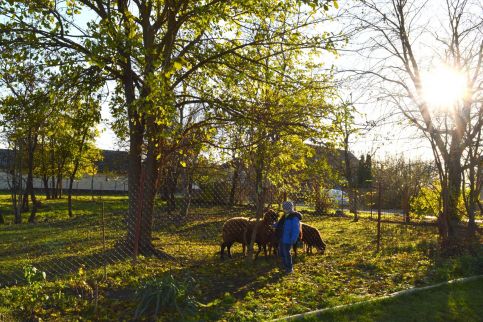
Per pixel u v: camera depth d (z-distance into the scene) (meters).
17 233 18.05
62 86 11.68
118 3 12.29
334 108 11.27
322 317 6.71
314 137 11.41
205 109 12.51
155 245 13.70
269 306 7.22
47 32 11.01
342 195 28.41
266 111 11.48
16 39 11.01
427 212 16.36
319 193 23.64
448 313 7.15
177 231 16.92
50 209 32.50
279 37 12.31
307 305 7.31
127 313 6.84
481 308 7.45
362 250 13.57
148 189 11.77
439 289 8.38
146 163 11.84
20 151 27.27
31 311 6.68
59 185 43.41
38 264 10.66
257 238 11.39
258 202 11.43
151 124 11.61
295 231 9.77
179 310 6.79
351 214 28.41
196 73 13.70
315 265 10.77
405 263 10.71
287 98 11.60
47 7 10.88
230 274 9.43
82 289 7.57
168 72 9.81
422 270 9.87
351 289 8.35
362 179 35.34
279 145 11.59
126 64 11.61
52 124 13.40
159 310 6.87
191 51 12.75
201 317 6.67
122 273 9.08
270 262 11.05
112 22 10.67
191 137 12.84
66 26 11.15
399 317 6.89
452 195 14.81
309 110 11.32
